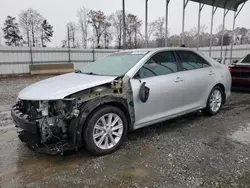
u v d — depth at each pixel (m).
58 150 2.51
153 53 3.47
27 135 2.59
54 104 2.59
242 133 3.50
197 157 2.69
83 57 19.30
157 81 3.29
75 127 2.56
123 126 2.96
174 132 3.59
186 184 2.14
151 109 3.26
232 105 5.44
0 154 2.90
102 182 2.21
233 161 2.57
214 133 3.51
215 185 2.11
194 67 4.04
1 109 5.39
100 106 2.74
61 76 3.61
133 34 35.84
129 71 3.11
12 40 39.28
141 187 2.11
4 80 13.09
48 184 2.20
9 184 2.21
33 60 16.83
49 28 41.00
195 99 4.00
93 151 2.70
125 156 2.76
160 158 2.68
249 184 2.12
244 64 6.95
